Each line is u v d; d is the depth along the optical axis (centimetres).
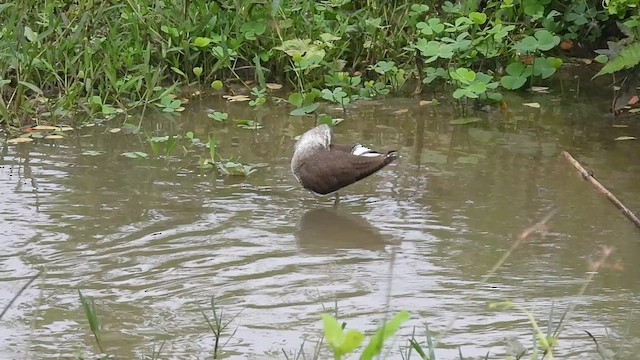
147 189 848
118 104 1051
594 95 1087
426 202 825
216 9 1148
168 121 1021
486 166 903
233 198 834
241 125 1009
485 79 1057
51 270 692
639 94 1030
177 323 618
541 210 805
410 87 1119
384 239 754
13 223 771
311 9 1174
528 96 1089
